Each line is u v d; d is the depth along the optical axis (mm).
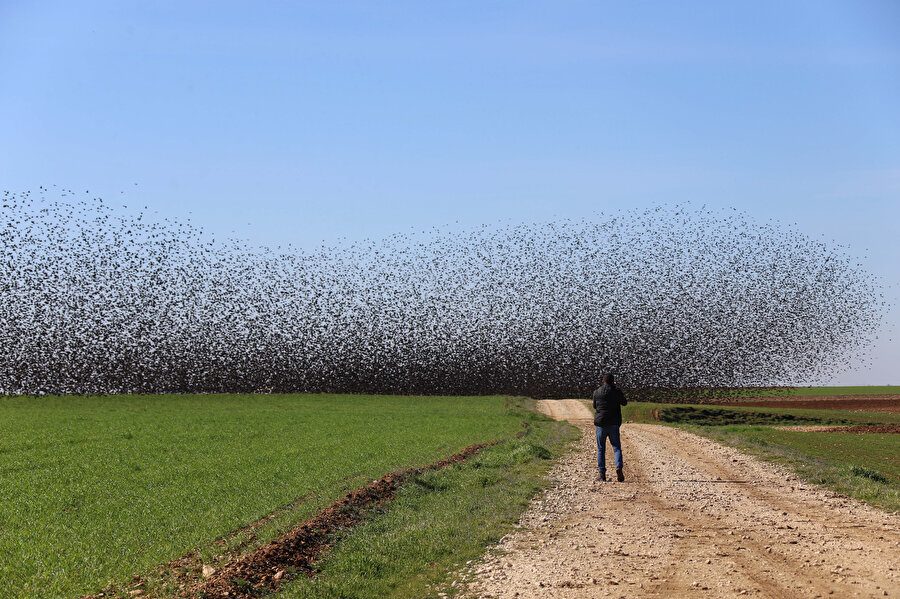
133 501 17734
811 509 13766
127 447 29703
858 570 9289
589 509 14258
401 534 12656
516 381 81188
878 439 31562
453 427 39656
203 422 42531
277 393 76562
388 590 9781
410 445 29516
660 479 18328
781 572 9336
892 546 10531
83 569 11586
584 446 28156
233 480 20547
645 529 12234
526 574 9773
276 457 25688
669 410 55656
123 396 68375
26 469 23906
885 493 15039
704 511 13773
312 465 23312
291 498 17297
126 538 13688
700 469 20188
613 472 19797
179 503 17234
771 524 12406
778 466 20375
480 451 27266
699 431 34125
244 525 14555
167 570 11422
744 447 25531
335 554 11891
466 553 11148
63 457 26672
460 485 18516
